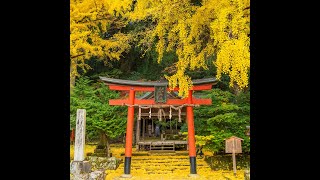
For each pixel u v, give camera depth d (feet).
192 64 18.89
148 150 49.49
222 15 13.70
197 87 35.42
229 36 14.16
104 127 37.83
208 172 35.76
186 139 49.34
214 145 36.76
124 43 33.76
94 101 42.06
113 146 57.98
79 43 23.84
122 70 59.41
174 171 37.37
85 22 23.20
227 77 50.70
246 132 37.06
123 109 41.73
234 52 13.05
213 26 14.32
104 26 26.07
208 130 37.70
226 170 36.83
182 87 18.86
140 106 36.04
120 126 38.93
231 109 37.60
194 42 20.67
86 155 42.98
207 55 19.67
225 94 43.16
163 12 17.62
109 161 38.04
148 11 18.29
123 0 21.30
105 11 22.80
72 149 44.21
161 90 35.68
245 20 13.30
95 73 58.70
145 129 63.98
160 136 60.13
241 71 13.35
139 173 36.09
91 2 21.29
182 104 35.78
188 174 34.88
